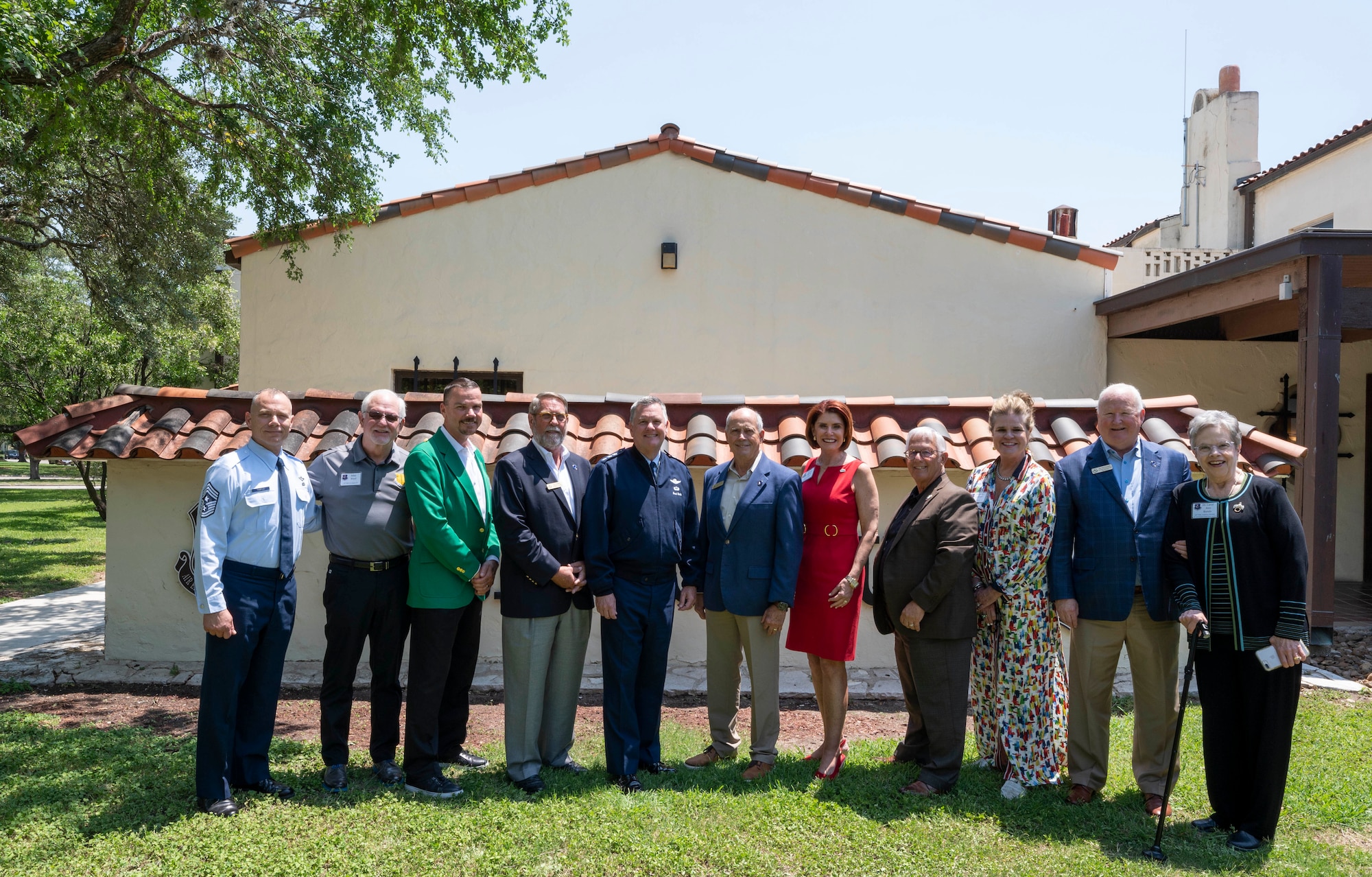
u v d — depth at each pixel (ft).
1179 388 33.88
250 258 32.81
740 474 14.87
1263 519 12.50
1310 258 23.57
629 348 33.04
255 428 13.19
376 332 32.81
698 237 33.17
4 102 19.45
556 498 14.10
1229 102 49.47
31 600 31.96
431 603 13.41
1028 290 33.04
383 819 12.17
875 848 11.67
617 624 14.12
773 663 14.49
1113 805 13.42
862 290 33.04
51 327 59.88
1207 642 12.69
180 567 21.34
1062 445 20.67
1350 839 12.73
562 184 33.17
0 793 13.00
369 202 29.27
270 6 26.20
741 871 11.00
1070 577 13.75
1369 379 35.94
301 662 21.40
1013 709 13.87
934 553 13.89
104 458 20.48
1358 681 21.39
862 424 21.88
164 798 12.95
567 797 13.14
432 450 13.61
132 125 26.02
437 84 29.22
